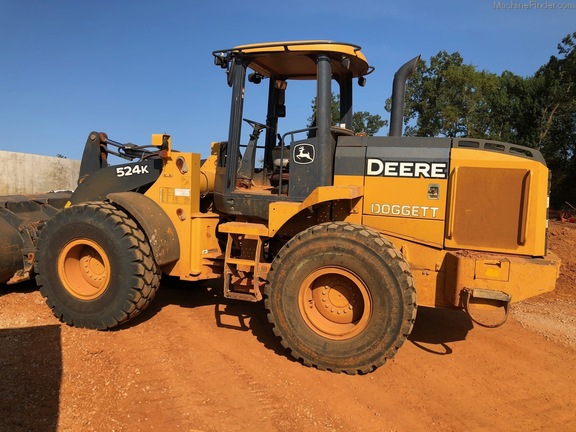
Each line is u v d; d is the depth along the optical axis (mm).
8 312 5113
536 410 3658
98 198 5672
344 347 4000
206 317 5344
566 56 34469
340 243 3980
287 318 4164
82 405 3301
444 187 4391
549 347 4945
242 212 4859
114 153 6156
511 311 6281
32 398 3334
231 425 3230
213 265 5062
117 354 4184
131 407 3346
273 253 5062
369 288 3922
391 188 4531
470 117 30422
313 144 4547
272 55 4711
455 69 29328
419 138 4543
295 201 4617
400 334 3859
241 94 4812
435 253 4441
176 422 3205
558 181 33938
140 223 4711
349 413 3486
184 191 5004
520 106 34312
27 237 5754
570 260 9367
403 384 3973
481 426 3414
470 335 5199
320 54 4520
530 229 4180
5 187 13664
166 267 5066
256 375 3979
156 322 5098
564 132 35312
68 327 4785
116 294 4621
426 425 3398
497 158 4277
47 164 15125
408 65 5070
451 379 4113
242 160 5168
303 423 3318
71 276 4859
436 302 4441
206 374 3939
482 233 4309
